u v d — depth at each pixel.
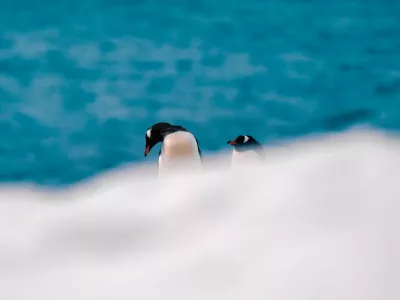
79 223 2.78
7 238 2.71
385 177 2.63
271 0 80.25
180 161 16.36
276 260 2.41
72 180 38.47
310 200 2.62
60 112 49.59
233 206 2.74
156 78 57.62
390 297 2.28
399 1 78.81
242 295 2.33
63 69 59.97
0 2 78.75
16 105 51.09
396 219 2.49
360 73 60.19
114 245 2.70
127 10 77.31
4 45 66.38
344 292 2.29
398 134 2.94
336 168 2.71
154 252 2.63
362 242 2.42
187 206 2.80
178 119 49.00
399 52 65.69
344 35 70.38
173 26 72.56
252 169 2.92
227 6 78.12
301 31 71.31
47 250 2.67
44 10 77.12
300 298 2.30
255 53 64.81
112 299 2.37
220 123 48.66
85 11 77.00
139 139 44.56
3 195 3.08
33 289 2.44
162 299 2.36
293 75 59.38
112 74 58.69
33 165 39.75
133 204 2.87
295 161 2.85
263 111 50.91
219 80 57.47
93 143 43.38
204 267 2.46
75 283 2.46
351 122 49.97
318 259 2.39
